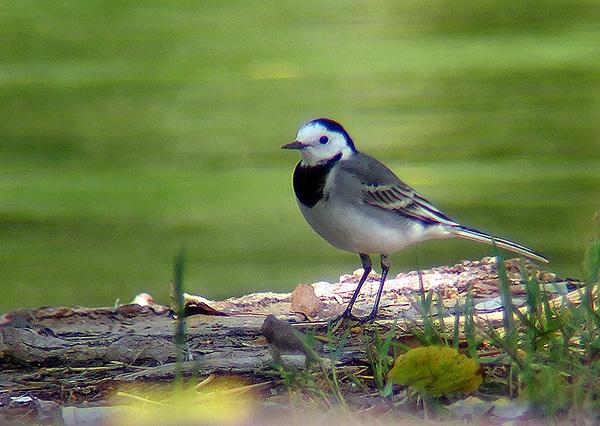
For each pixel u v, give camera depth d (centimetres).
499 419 555
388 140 2297
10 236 1812
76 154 2261
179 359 587
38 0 3594
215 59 2986
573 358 596
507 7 3484
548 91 2658
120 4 3541
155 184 2084
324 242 1772
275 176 2127
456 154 2202
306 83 2786
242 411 579
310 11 3491
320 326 814
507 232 1745
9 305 1484
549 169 2097
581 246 1612
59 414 584
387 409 575
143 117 2505
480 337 673
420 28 3288
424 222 922
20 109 2553
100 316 845
